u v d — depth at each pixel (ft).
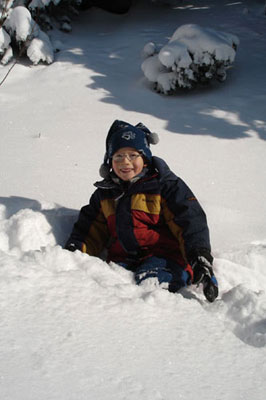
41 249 7.74
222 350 5.93
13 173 13.58
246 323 7.04
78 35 27.78
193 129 17.94
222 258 9.82
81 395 4.81
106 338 5.78
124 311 6.34
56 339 5.58
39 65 23.91
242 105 20.15
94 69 23.43
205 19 29.94
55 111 19.31
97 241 9.80
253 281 9.32
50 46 24.09
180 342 5.96
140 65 23.97
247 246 10.46
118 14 30.71
